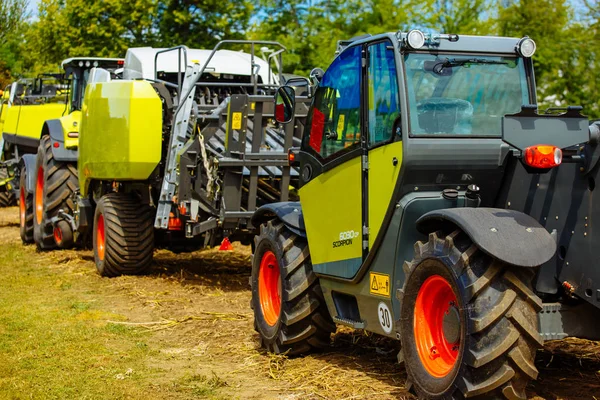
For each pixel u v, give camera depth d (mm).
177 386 5770
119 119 10102
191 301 9094
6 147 18250
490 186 5266
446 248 4773
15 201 21375
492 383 4500
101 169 10438
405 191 5223
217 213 9250
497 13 19766
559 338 4668
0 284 10188
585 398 5105
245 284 10258
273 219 6859
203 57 11156
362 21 19984
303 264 6387
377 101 5496
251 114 8977
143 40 25125
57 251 13156
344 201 5805
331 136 6004
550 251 4504
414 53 5375
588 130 4492
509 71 5613
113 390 5680
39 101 17578
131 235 10508
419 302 5055
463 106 5406
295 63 19688
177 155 9594
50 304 8961
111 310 8688
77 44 25578
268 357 6555
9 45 34219
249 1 25344
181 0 25016
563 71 18328
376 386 5594
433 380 4902
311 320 6359
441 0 20125
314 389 5613
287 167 9234
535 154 4441
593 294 4535
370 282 5613
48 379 5977
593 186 4531
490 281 4559
